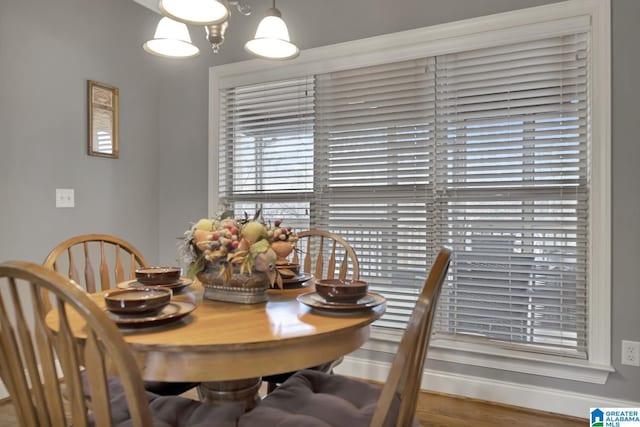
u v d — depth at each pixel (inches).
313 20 106.5
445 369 93.0
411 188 96.5
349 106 103.0
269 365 41.7
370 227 101.0
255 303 56.2
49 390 34.7
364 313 51.4
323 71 105.0
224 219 59.6
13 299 33.8
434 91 93.7
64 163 101.3
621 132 78.0
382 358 99.4
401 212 97.5
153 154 126.0
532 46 85.0
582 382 81.7
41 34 96.4
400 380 38.6
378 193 100.2
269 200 114.1
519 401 86.3
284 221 111.7
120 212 115.7
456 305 91.9
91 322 30.7
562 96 83.1
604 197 79.0
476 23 89.0
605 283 79.1
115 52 114.0
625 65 77.7
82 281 105.1
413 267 96.6
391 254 98.9
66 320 32.5
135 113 120.1
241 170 118.4
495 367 88.2
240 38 116.4
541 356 83.8
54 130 99.1
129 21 118.3
